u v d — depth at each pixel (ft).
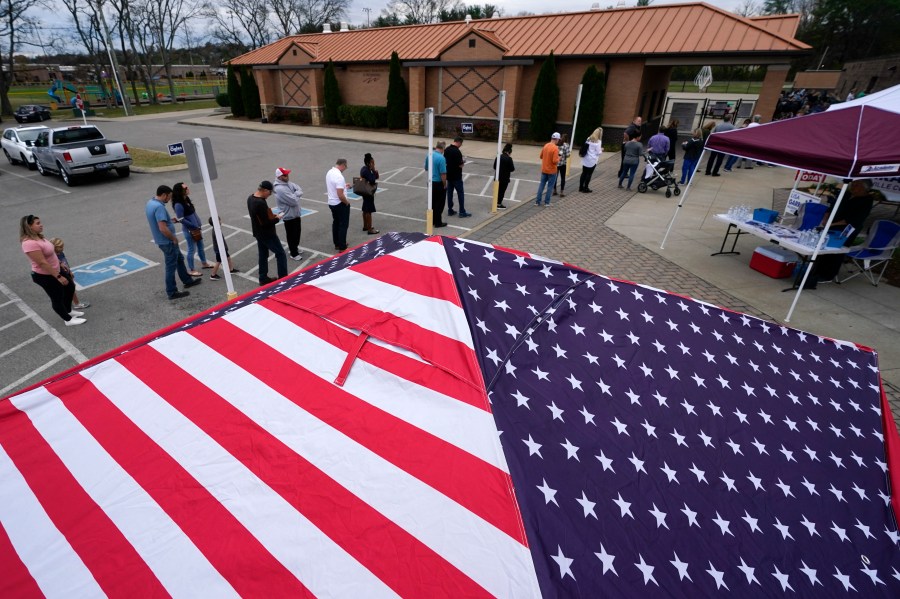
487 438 5.84
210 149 18.22
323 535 5.23
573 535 5.04
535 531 5.00
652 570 4.91
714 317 8.63
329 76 86.94
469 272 7.96
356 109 86.53
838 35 186.80
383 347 7.30
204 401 6.84
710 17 63.26
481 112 75.41
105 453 6.18
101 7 110.93
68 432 6.43
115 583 4.91
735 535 5.40
